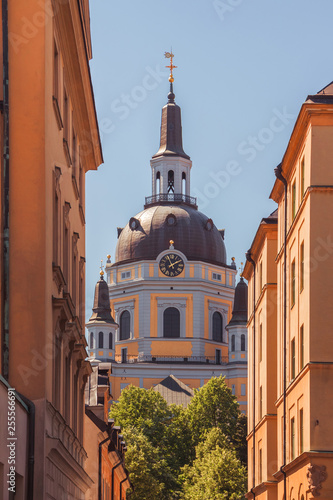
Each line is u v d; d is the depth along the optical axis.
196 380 182.50
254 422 58.50
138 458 102.69
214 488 109.25
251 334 62.84
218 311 188.62
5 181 27.20
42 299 27.09
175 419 145.62
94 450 51.50
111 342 185.38
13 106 27.39
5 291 26.91
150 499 101.56
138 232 191.38
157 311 185.25
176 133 199.88
